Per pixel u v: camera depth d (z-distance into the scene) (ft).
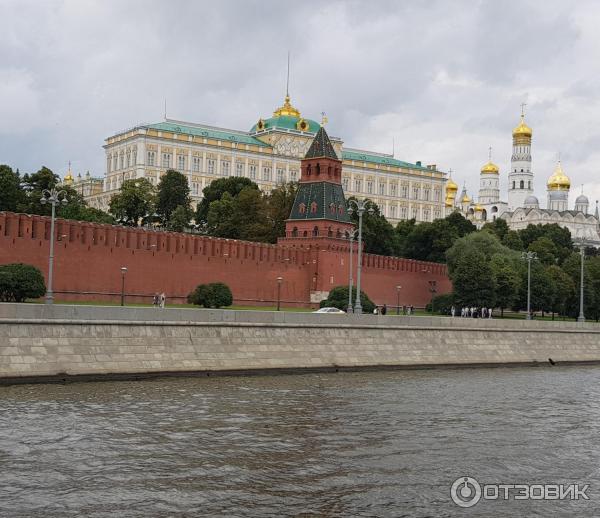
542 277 372.99
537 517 92.43
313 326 201.16
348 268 348.18
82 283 261.65
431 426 134.92
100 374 161.48
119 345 166.71
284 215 429.38
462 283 351.46
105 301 267.39
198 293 274.77
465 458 114.62
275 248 326.44
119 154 599.98
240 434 121.19
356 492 96.53
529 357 255.09
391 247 463.42
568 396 179.11
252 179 619.26
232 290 307.99
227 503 90.43
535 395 178.70
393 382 187.83
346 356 205.98
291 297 332.19
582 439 130.72
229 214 439.63
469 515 91.30
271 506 90.22
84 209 429.79
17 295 224.53
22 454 104.63
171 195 501.15
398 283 374.63
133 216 483.92
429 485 100.94
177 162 586.86
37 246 251.19
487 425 138.41
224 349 182.70
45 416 125.59
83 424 121.49
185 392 154.61
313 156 360.28
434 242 456.45
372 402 156.04
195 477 98.94
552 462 115.34
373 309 300.81
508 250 406.62
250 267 315.37
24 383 151.64
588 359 272.51
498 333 250.37
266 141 643.04
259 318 190.70
